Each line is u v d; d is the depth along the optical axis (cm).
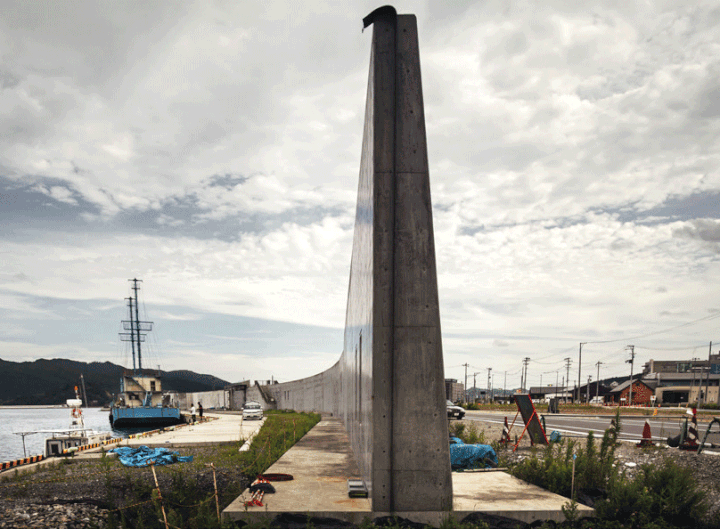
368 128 845
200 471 1117
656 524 578
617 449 1312
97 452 1711
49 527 676
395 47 693
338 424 2494
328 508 611
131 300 6788
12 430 6869
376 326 652
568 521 589
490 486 737
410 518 600
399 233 668
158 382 6144
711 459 1088
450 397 11044
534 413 1325
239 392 9012
